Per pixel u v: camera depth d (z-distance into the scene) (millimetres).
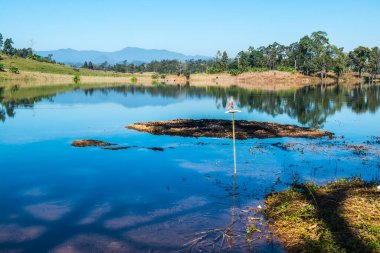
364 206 12820
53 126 35938
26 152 24172
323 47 145625
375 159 22344
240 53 180625
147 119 42594
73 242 11453
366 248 10078
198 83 147000
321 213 12492
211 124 36281
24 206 14562
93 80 163000
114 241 11484
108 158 22453
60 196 15742
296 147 25688
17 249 11047
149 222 12906
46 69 177250
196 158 22391
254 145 26344
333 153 23922
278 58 174250
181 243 11289
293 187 16344
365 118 43469
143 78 186750
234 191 16172
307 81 146625
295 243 10922
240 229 12195
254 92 87438
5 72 139250
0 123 37844
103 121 39938
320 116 45562
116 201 15078
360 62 152750
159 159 22156
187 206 14422
